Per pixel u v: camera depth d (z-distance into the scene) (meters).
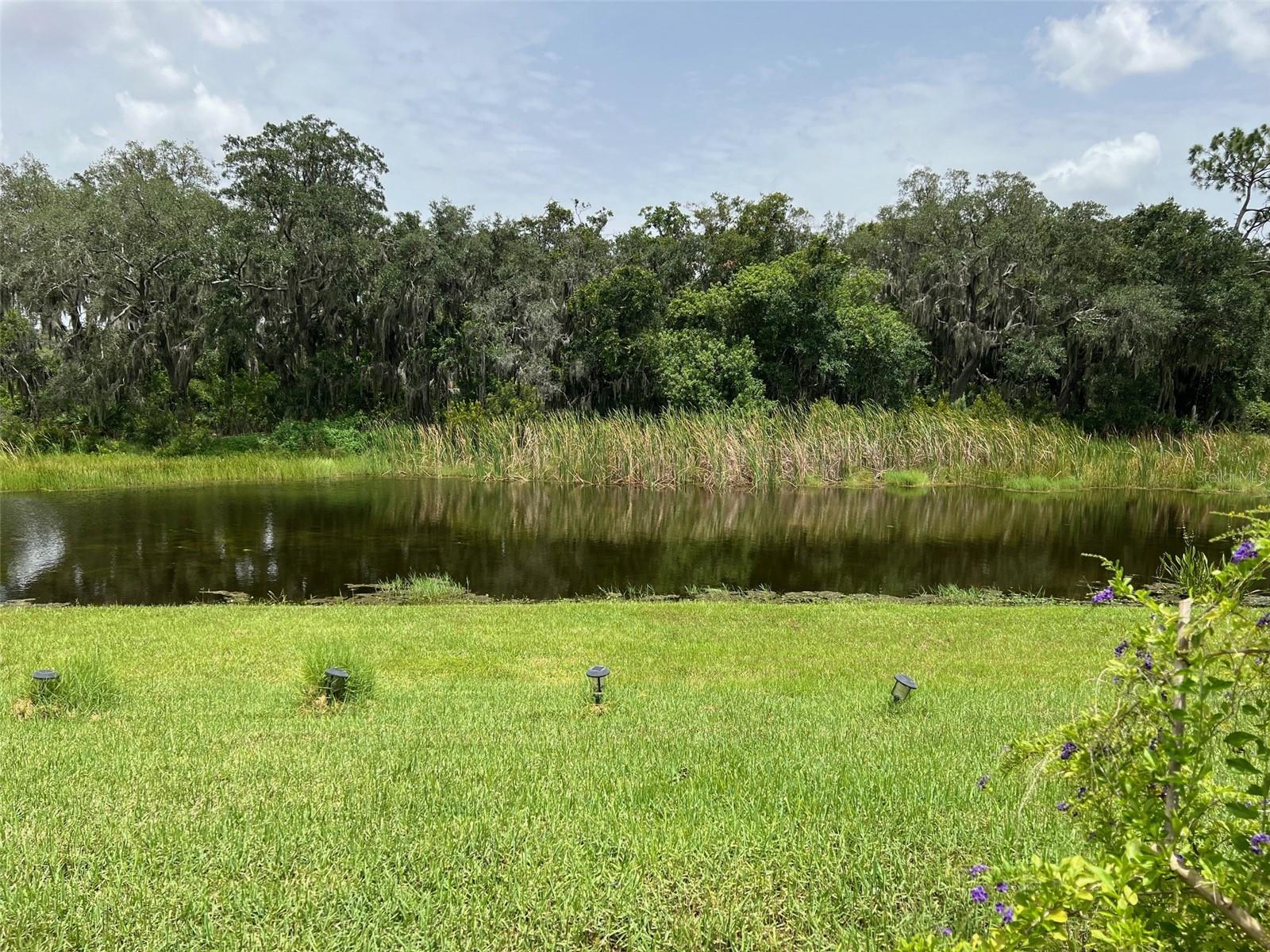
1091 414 35.06
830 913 3.15
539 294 33.75
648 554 14.50
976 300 37.25
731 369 30.81
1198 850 2.04
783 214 38.31
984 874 2.92
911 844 3.66
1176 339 34.00
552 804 4.11
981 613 10.01
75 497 20.80
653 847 3.60
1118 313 32.69
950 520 18.50
